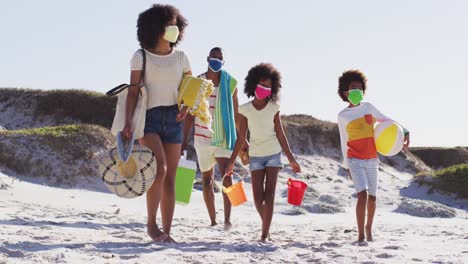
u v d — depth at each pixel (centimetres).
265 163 636
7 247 472
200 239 617
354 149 644
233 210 1330
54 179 1580
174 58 551
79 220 771
